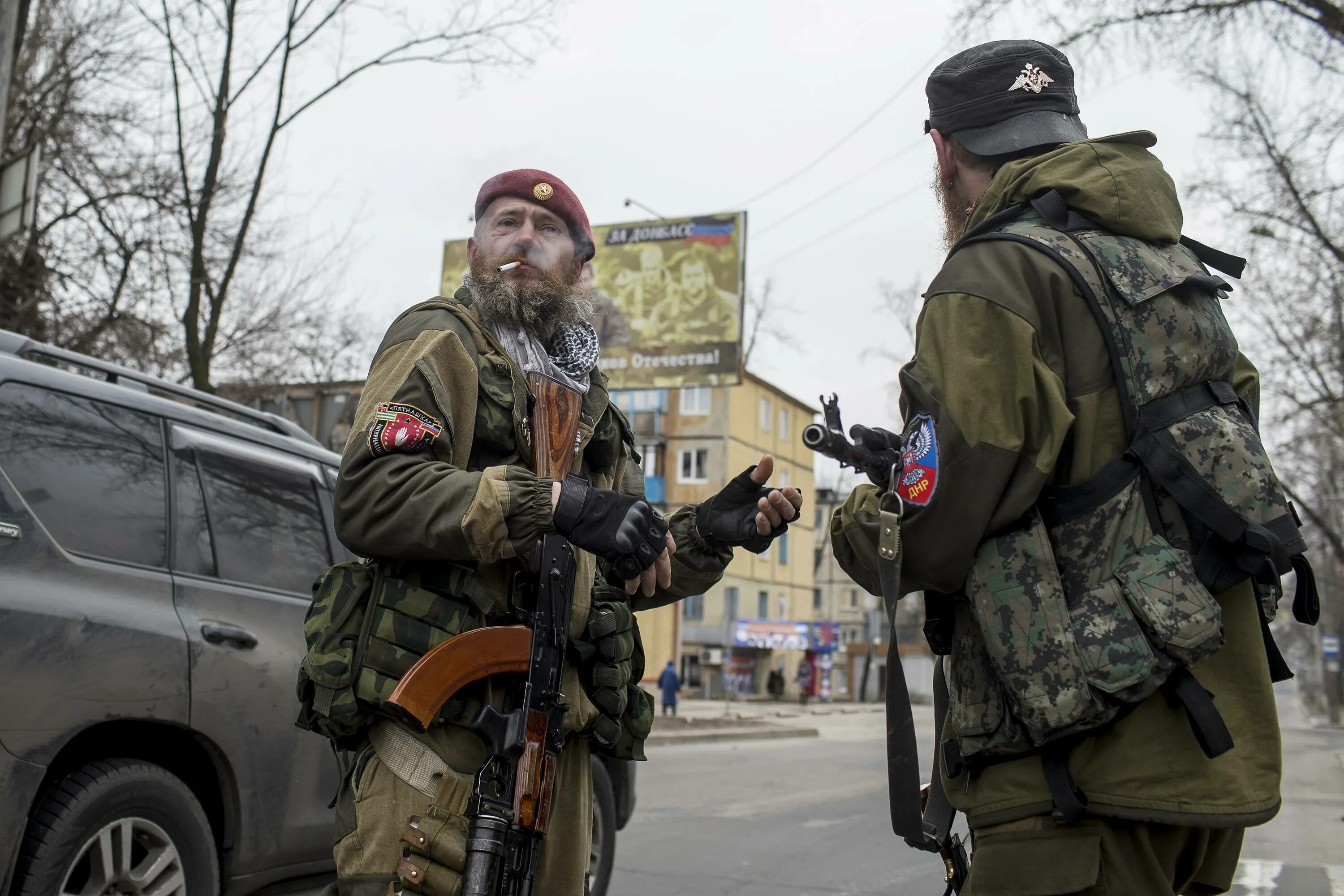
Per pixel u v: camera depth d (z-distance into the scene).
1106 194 1.74
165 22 11.25
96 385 3.49
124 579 3.31
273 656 3.74
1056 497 1.66
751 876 5.72
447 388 2.02
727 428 39.41
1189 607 1.57
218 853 3.55
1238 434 1.67
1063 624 1.59
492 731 1.89
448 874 1.89
